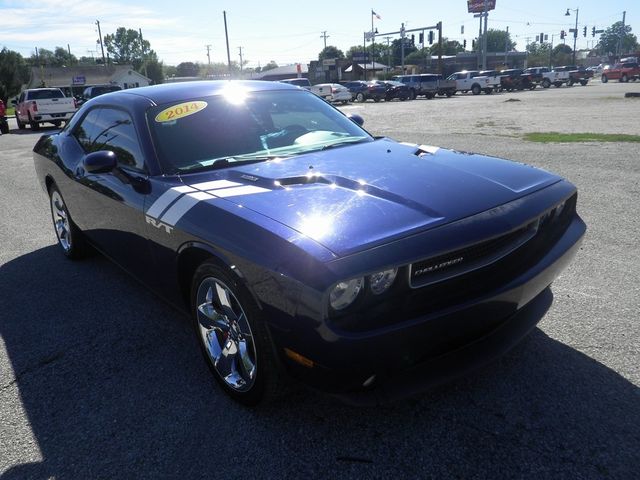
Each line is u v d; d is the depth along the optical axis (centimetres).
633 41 12838
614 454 218
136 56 12238
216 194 268
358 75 6600
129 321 366
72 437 250
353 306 203
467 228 224
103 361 316
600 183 683
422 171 279
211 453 234
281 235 218
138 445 242
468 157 318
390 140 378
